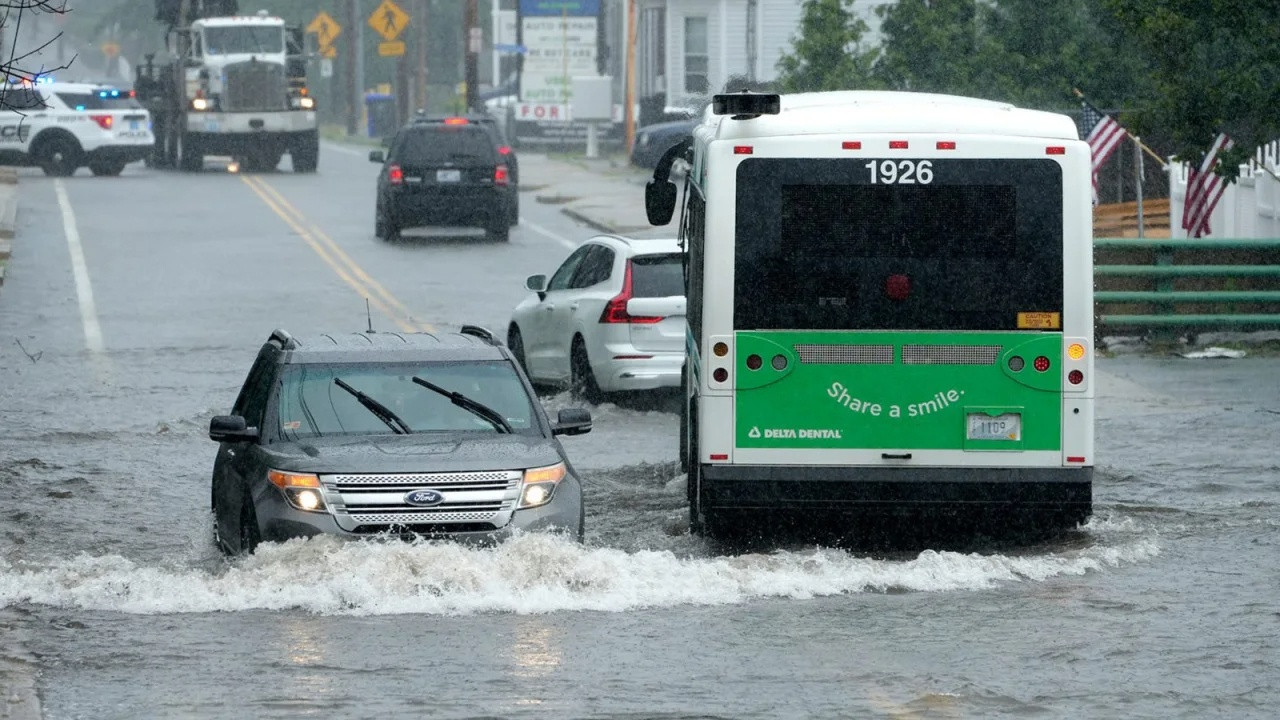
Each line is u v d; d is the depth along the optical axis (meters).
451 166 125.56
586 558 37.38
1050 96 122.50
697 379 44.50
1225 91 86.12
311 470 37.44
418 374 41.94
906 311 42.28
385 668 31.08
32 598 36.41
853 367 42.38
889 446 42.38
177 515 48.41
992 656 31.97
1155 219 106.81
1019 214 42.19
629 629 34.12
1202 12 86.44
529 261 116.25
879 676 30.59
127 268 111.50
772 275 42.28
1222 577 38.88
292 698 29.20
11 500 50.22
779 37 198.12
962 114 42.44
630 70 198.50
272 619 34.97
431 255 119.50
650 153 181.50
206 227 134.25
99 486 52.53
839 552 41.66
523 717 28.09
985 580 38.72
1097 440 59.03
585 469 55.59
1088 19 124.75
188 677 30.45
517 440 39.84
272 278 107.56
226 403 68.75
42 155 175.62
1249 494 49.44
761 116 42.38
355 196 161.12
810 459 42.41
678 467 55.50
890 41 126.00
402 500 37.34
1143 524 45.16
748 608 36.12
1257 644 32.72
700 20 199.00
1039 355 42.28
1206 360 80.94
